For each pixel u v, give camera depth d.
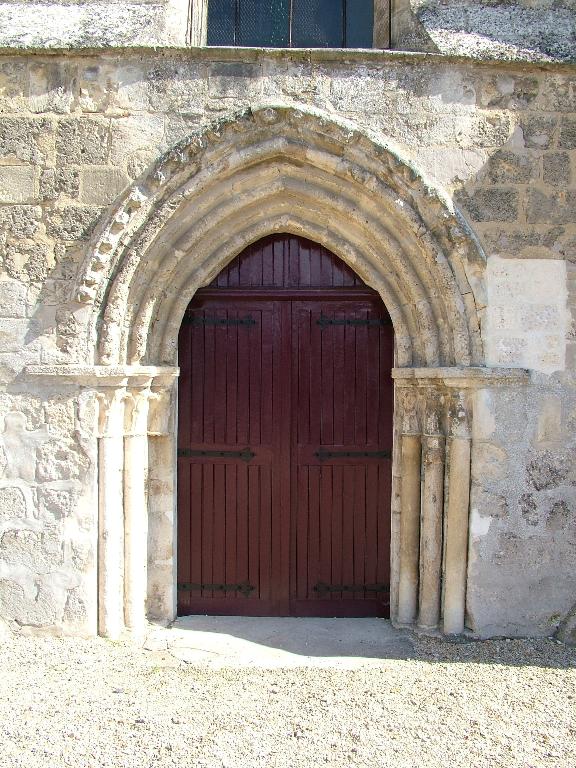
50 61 5.28
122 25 5.38
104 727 4.05
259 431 5.91
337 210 5.48
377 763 3.72
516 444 5.35
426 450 5.49
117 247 5.23
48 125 5.28
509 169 5.34
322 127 5.21
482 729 4.08
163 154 5.21
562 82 5.36
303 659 5.06
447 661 5.00
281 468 5.89
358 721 4.16
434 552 5.45
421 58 5.28
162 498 5.68
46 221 5.27
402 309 5.58
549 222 5.35
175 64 5.29
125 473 5.41
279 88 5.31
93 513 5.28
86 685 4.59
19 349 5.27
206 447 5.91
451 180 5.34
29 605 5.29
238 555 5.93
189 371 5.89
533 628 5.39
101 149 5.29
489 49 5.33
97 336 5.28
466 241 5.25
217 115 5.29
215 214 5.41
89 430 5.27
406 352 5.58
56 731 4.00
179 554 5.91
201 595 5.92
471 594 5.37
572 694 4.52
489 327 5.33
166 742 3.90
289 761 3.73
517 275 5.34
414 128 5.33
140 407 5.43
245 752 3.81
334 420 5.91
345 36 6.03
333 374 5.91
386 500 5.91
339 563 5.93
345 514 5.91
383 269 5.55
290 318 5.91
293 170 5.39
